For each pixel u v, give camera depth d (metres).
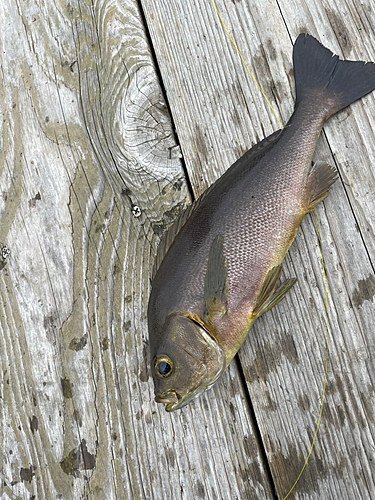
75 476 0.55
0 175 0.62
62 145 0.61
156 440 0.54
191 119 0.58
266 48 0.57
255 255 0.49
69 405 0.56
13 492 0.55
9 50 0.64
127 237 0.58
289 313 0.52
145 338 0.56
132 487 0.54
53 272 0.59
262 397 0.52
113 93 0.62
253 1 0.58
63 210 0.60
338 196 0.53
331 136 0.53
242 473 0.52
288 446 0.51
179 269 0.49
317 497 0.50
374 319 0.51
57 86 0.63
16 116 0.63
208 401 0.53
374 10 0.55
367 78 0.53
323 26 0.56
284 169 0.50
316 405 0.51
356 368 0.50
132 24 0.62
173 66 0.60
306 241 0.53
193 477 0.53
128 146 0.60
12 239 0.60
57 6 0.64
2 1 0.65
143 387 0.55
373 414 0.50
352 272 0.52
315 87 0.53
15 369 0.58
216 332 0.49
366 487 0.49
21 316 0.59
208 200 0.51
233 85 0.58
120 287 0.57
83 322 0.57
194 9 0.60
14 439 0.56
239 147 0.57
